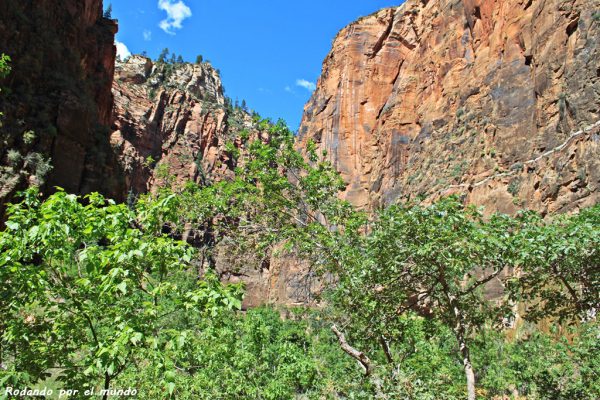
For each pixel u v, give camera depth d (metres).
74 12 72.56
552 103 44.06
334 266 11.30
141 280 5.88
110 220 5.68
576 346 13.61
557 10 46.84
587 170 36.25
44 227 5.05
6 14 53.25
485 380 22.03
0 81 49.50
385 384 8.33
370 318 10.11
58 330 6.00
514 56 54.47
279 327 38.25
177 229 7.74
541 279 9.88
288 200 12.45
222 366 12.66
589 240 8.45
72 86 59.78
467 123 59.25
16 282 5.50
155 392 8.86
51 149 52.84
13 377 5.26
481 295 26.08
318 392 12.11
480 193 48.75
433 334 11.37
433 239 8.27
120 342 4.90
